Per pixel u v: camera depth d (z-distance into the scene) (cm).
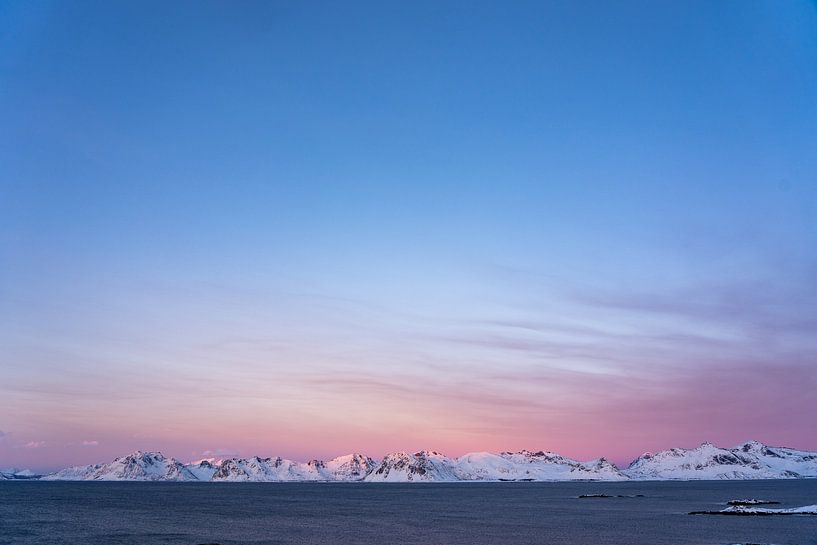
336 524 13650
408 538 10838
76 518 15038
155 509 18825
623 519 15112
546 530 12294
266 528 12600
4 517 15325
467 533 11725
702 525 12812
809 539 9875
